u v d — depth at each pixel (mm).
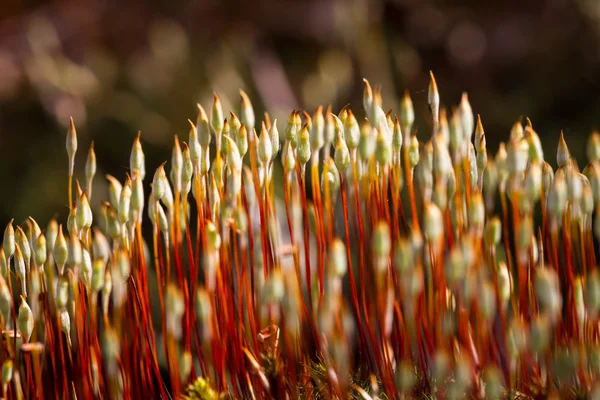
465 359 170
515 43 895
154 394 186
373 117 179
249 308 185
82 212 183
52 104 770
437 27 925
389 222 181
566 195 178
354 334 196
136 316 185
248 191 182
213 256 178
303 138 182
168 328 177
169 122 757
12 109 789
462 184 182
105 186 706
